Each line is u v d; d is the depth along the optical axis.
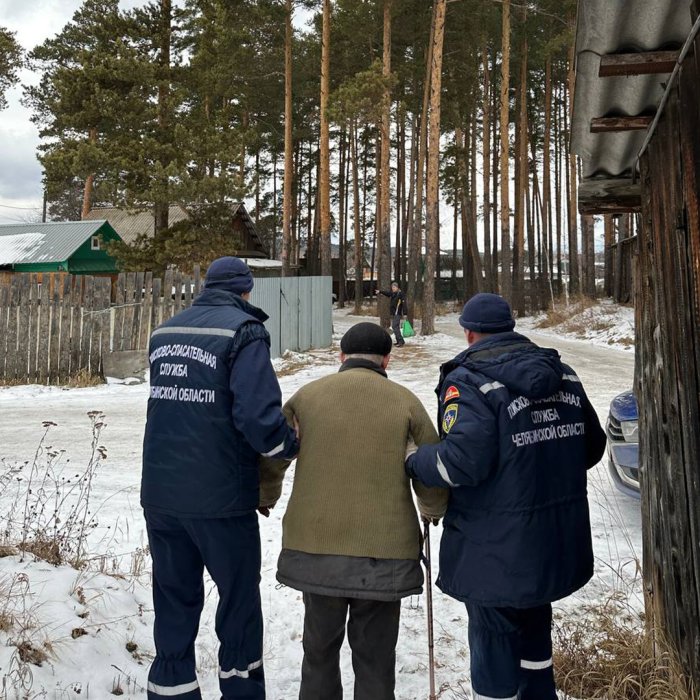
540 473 2.56
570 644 3.35
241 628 2.74
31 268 26.64
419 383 12.77
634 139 3.41
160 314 13.58
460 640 3.65
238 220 40.34
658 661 2.99
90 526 4.73
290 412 2.85
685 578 2.66
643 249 3.41
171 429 2.72
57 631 3.26
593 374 13.72
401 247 52.19
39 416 10.21
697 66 2.11
